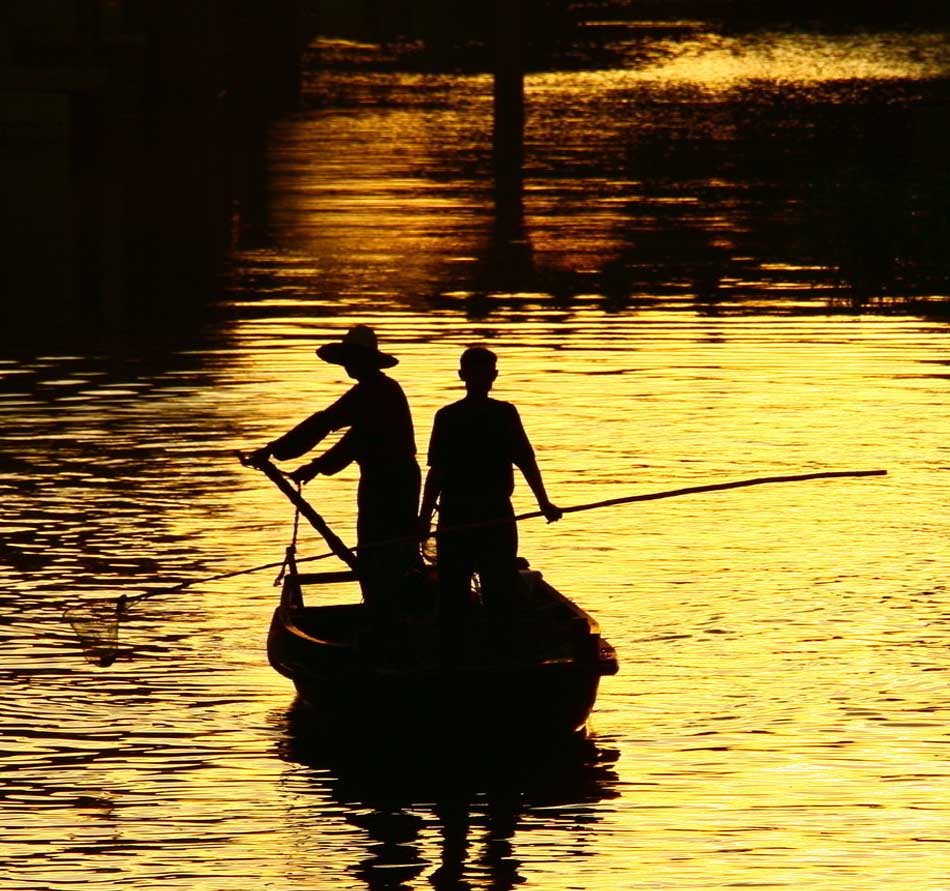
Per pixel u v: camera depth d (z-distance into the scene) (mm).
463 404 39625
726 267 105875
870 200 108750
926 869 31984
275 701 40250
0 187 138750
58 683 41094
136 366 77625
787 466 60750
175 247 112625
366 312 90750
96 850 32906
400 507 41156
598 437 64812
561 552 52031
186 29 172000
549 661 38219
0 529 53625
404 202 134125
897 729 38281
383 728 37312
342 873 32062
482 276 102375
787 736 37969
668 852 32750
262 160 160125
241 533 53531
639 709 39594
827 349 81625
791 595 47625
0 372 76688
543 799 35094
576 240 116312
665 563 50812
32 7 171000
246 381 74438
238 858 32625
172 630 44938
